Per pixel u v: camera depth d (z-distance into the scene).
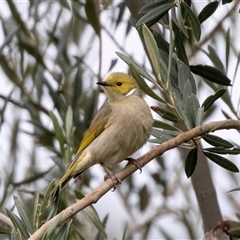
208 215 10.70
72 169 10.49
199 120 8.41
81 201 8.08
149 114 10.46
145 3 9.81
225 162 8.80
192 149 8.79
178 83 8.85
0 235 11.16
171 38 8.28
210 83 10.46
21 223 8.34
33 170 13.23
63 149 10.57
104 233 9.52
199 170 10.82
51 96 12.79
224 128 8.50
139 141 10.43
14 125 13.34
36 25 13.38
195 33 8.81
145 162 8.91
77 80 12.38
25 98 13.00
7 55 13.74
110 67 12.31
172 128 9.05
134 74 8.14
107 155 10.53
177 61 8.88
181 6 8.81
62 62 13.31
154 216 13.80
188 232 13.45
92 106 12.38
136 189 13.91
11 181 12.27
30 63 13.82
